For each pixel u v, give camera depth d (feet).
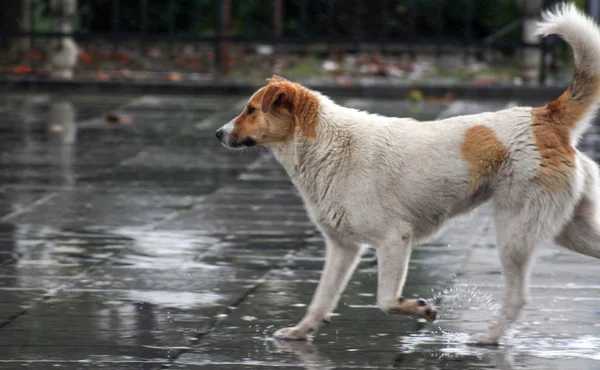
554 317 33.99
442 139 30.78
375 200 30.71
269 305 35.53
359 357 30.01
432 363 29.43
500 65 107.04
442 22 103.30
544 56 90.74
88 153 66.74
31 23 102.47
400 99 88.84
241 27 113.60
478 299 36.22
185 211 51.26
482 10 107.34
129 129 75.97
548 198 29.89
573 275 39.32
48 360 29.63
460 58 110.42
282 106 31.76
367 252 43.57
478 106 84.48
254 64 104.17
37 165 62.59
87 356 30.01
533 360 29.66
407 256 30.91
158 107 86.02
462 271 40.09
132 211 51.11
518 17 106.42
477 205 31.35
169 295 36.76
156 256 42.47
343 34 111.75
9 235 45.91
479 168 30.37
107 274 39.55
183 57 108.06
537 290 37.24
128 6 113.19
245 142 32.12
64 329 32.65
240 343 31.40
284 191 56.70
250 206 52.65
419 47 97.25
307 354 30.30
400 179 30.68
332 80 94.12
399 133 31.14
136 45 113.70
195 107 86.17
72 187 56.70
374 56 108.47
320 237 46.11
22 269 40.19
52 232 46.55
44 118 79.97
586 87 30.42
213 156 66.74
